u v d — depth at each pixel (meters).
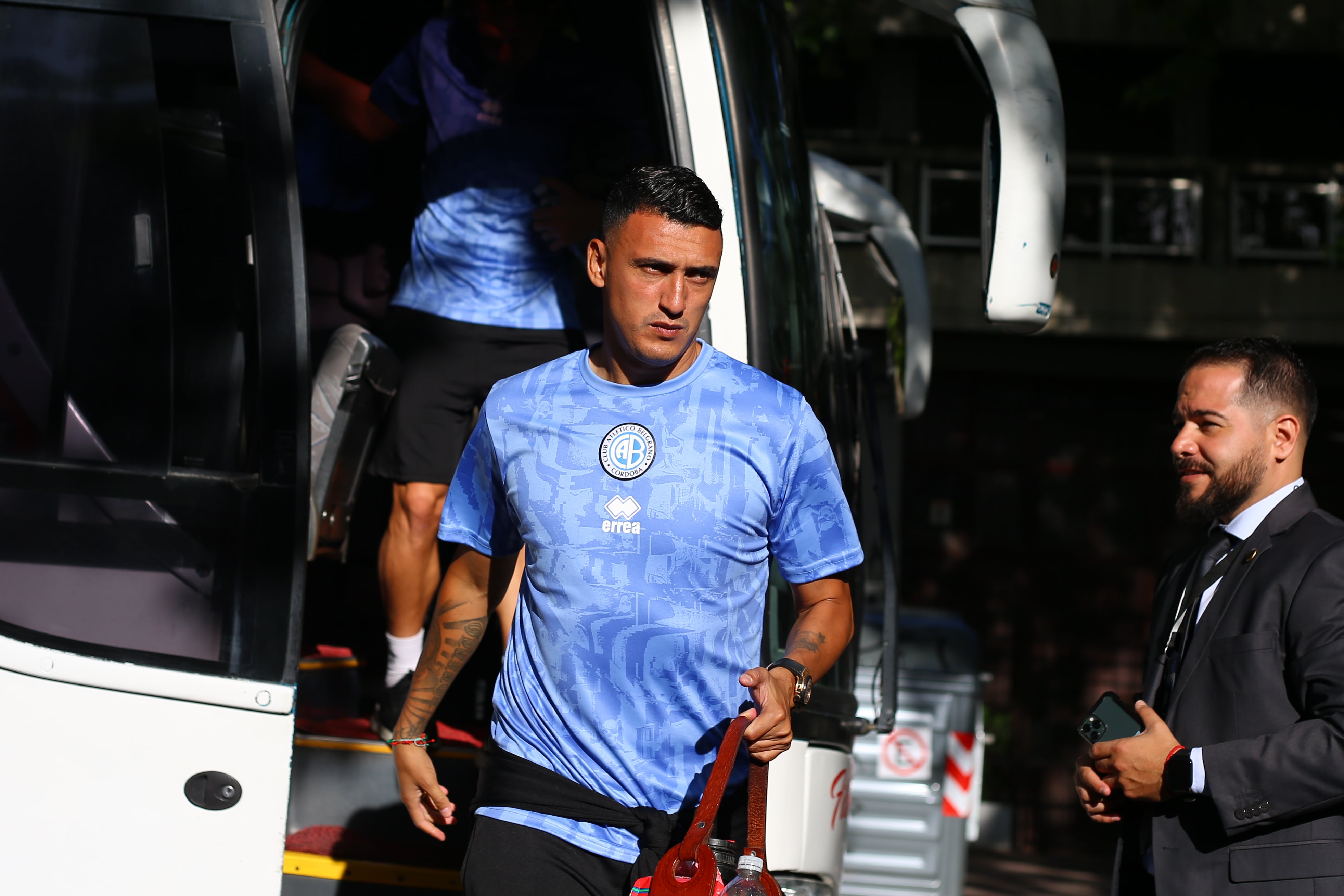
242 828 4.20
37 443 4.38
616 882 3.84
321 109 6.68
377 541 7.27
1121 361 22.83
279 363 4.38
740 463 3.81
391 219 7.14
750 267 5.15
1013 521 23.27
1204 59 18.58
